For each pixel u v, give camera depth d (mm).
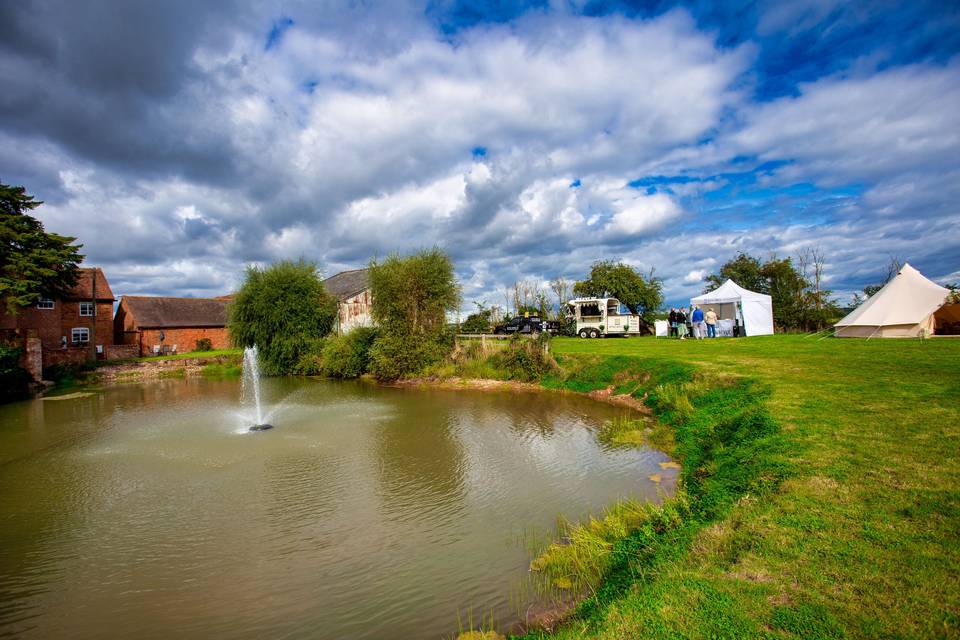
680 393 16172
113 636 5926
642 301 47188
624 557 6566
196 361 36250
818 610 4113
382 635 5652
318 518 9141
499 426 16141
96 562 7746
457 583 6691
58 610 6496
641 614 4418
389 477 11305
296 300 34156
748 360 18188
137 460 13070
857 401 10531
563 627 5188
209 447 14227
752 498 6781
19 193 30359
